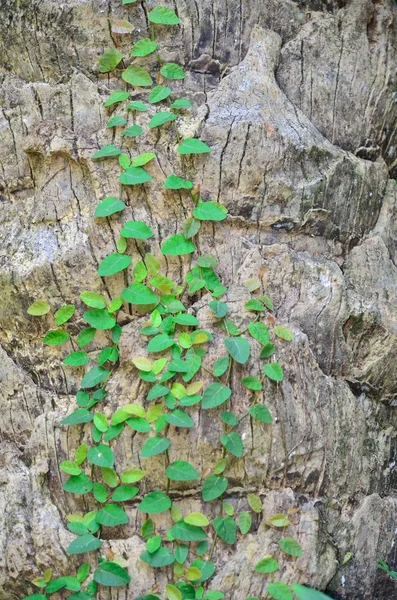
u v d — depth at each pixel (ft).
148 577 2.80
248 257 2.94
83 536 2.80
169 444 2.80
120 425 2.84
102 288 2.91
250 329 2.85
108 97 3.00
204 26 3.02
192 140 2.89
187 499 2.86
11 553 2.84
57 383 2.98
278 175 2.96
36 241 2.94
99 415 2.85
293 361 2.90
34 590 2.85
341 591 2.97
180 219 2.93
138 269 2.89
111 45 3.00
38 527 2.83
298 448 2.89
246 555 2.84
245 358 2.79
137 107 2.93
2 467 2.93
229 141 2.93
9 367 3.00
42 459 2.90
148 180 2.87
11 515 2.86
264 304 2.91
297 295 2.97
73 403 2.94
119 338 2.89
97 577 2.75
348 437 2.99
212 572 2.80
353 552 2.99
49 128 2.96
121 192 2.91
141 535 2.84
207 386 2.82
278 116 3.00
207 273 2.90
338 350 3.02
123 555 2.81
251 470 2.86
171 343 2.83
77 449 2.87
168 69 2.97
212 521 2.85
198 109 2.97
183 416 2.79
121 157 2.90
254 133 2.93
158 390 2.80
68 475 2.88
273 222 2.99
